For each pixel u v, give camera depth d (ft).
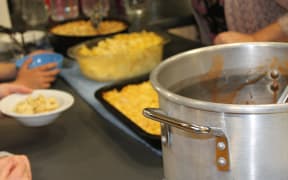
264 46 2.18
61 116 3.63
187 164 1.80
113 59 4.17
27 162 2.60
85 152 3.04
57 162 2.94
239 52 2.21
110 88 3.87
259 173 1.64
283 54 2.15
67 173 2.79
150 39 4.61
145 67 4.36
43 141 3.25
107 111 3.61
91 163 2.89
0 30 5.18
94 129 3.37
